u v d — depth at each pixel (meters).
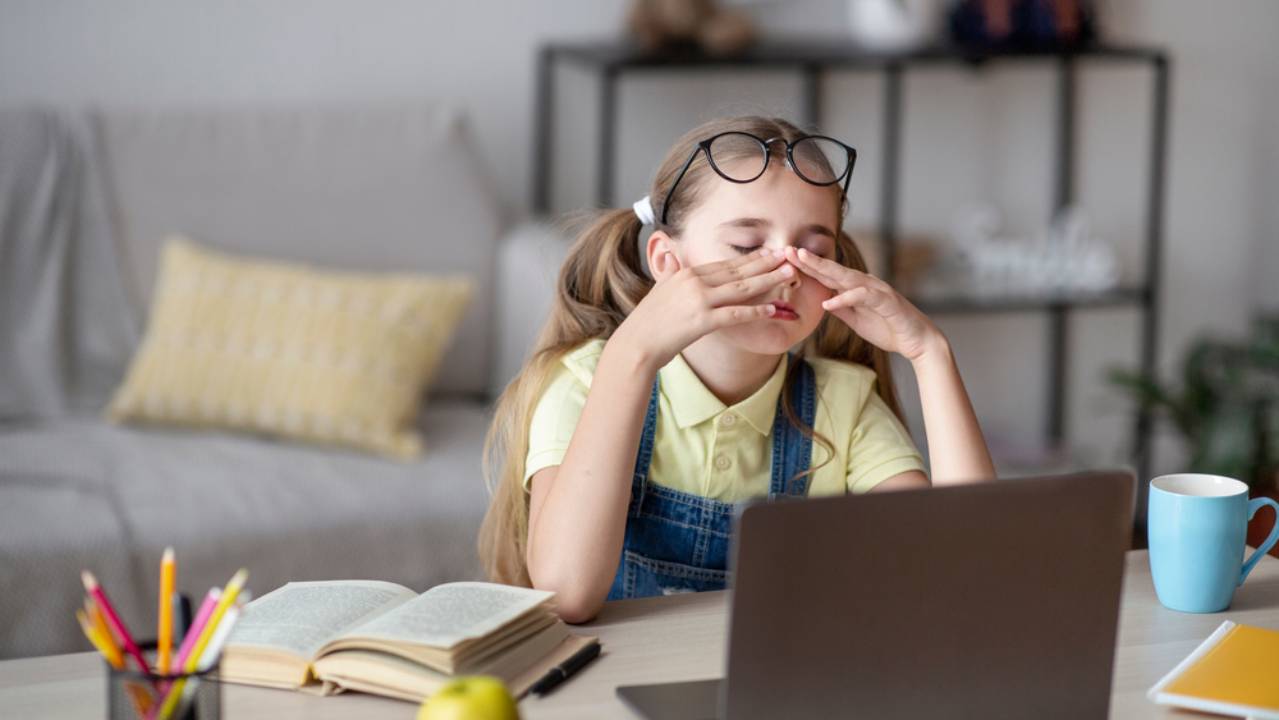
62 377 2.52
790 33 3.23
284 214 2.68
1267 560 1.31
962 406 1.27
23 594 1.92
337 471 2.27
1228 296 3.65
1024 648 0.90
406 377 2.47
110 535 1.97
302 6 2.91
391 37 2.98
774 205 1.25
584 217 1.56
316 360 2.44
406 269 2.74
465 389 2.79
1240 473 3.05
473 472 2.29
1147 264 3.44
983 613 0.89
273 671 0.98
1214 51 3.52
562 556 1.13
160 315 2.50
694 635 1.10
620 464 1.15
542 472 1.28
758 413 1.34
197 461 2.28
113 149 2.62
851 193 3.33
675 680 1.00
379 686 0.95
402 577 2.13
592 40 3.11
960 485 0.86
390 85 2.99
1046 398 3.58
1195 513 1.15
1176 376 3.65
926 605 0.87
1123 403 3.62
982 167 3.42
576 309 1.42
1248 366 3.24
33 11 2.75
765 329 1.22
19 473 2.17
